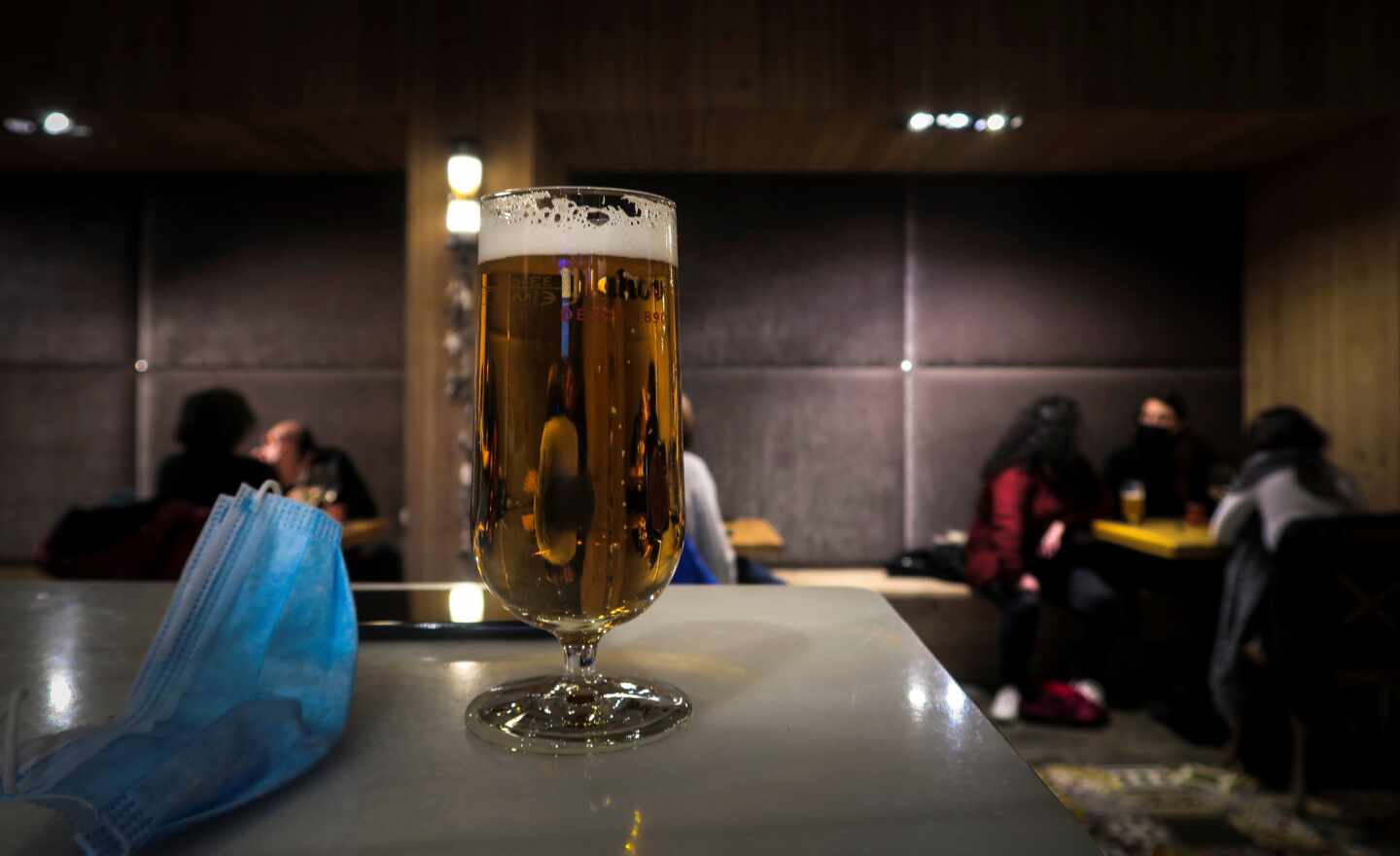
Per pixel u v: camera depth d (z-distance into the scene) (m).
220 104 3.66
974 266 4.43
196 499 2.37
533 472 0.39
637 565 0.39
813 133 3.89
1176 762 3.00
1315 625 2.54
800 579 4.18
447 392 3.66
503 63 3.65
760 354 4.47
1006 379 4.43
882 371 4.46
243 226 4.53
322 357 4.54
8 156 4.25
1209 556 3.10
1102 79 3.62
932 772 0.33
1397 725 3.02
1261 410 4.34
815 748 0.36
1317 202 3.99
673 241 0.43
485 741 0.37
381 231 4.54
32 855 0.27
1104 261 4.43
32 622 0.60
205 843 0.28
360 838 0.28
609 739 0.36
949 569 4.00
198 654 0.35
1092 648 3.50
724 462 4.47
